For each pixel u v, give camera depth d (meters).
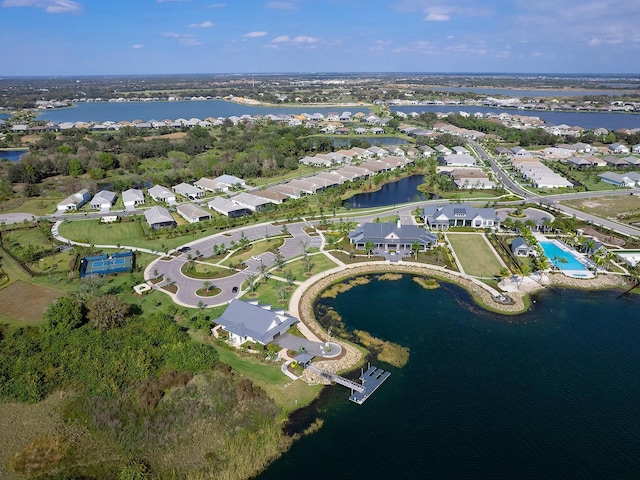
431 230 145.38
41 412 70.38
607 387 74.94
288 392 73.62
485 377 77.62
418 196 189.50
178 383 74.94
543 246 132.75
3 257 127.31
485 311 99.81
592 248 127.12
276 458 61.50
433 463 60.16
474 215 147.12
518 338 89.69
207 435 65.38
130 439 64.94
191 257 126.62
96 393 73.25
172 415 68.56
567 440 63.75
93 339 85.44
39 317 96.25
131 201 177.62
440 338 89.62
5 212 169.38
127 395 73.06
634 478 57.72
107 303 90.12
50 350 82.94
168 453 62.66
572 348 86.12
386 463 60.28
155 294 105.50
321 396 73.12
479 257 125.50
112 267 119.81
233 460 61.09
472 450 62.12
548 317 97.38
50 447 63.94
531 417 68.12
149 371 77.25
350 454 61.84
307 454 61.97
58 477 59.41
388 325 94.19
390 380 77.00
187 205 167.50
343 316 97.56
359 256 126.44
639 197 181.75
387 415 68.81
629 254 125.81
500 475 58.19
